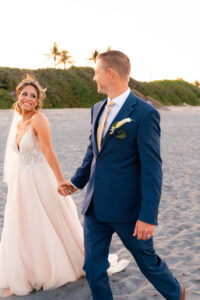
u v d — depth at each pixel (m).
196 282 2.71
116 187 1.97
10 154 2.71
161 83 57.47
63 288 2.57
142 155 1.87
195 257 3.18
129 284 2.66
